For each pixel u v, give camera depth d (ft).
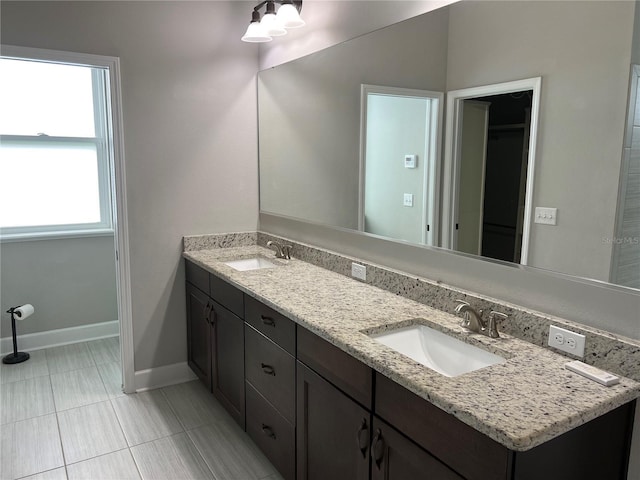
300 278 7.95
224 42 10.03
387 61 7.02
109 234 12.89
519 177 5.27
